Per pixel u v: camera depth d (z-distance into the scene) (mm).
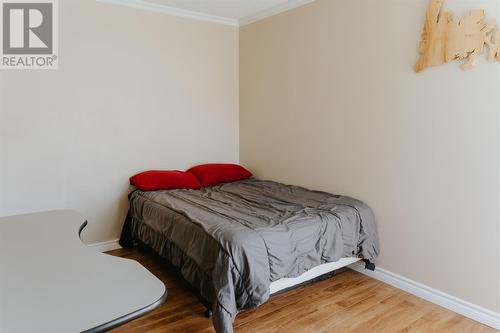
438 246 2445
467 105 2230
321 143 3240
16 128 2904
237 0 3352
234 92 4191
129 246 3465
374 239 2766
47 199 3082
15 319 961
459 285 2348
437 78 2369
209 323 2213
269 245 2098
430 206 2473
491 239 2176
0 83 2820
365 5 2779
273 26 3646
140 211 3143
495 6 2072
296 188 3379
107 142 3342
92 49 3186
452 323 2236
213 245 2084
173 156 3775
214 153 4094
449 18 2268
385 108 2697
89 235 3320
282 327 2170
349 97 2955
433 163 2434
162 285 1174
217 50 3988
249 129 4113
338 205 2734
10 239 1609
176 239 2461
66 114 3111
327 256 2398
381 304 2457
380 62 2707
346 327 2178
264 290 2020
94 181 3303
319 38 3174
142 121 3531
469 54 2189
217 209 2652
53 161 3082
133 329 2139
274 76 3695
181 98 3771
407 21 2518
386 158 2719
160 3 3436
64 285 1164
